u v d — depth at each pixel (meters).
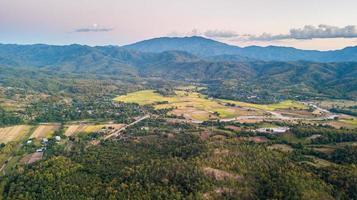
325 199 197.25
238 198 197.75
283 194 198.38
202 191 199.38
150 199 198.62
